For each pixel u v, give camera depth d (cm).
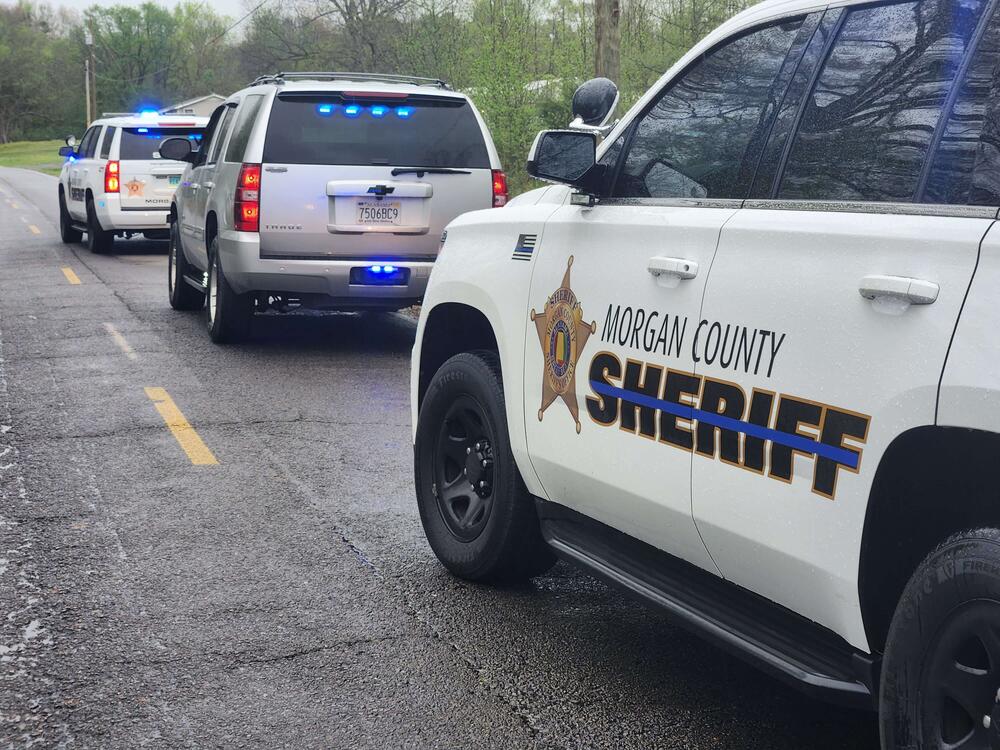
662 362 332
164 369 944
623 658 406
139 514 561
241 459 668
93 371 933
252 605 449
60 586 465
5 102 14425
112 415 777
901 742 260
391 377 928
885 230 265
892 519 269
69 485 609
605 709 366
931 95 272
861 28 301
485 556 457
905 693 259
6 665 392
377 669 393
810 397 278
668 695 377
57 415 776
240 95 1084
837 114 300
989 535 242
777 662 299
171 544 518
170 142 1192
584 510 393
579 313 377
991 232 241
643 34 3189
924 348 248
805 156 306
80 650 405
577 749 340
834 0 313
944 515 272
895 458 258
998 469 255
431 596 462
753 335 297
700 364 316
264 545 519
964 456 257
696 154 348
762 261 301
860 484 264
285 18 6194
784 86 321
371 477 634
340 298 980
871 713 367
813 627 298
